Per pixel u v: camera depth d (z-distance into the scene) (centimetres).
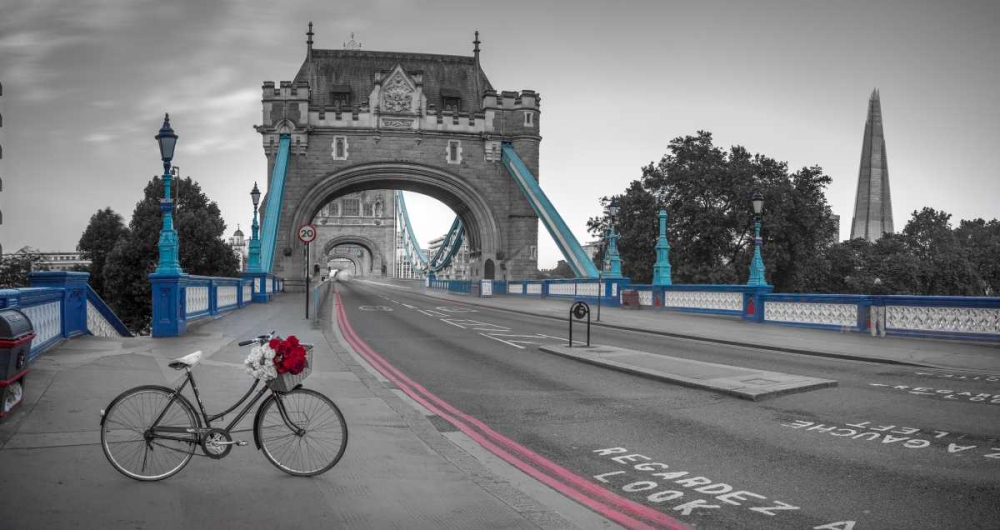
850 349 1534
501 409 905
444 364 1331
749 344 1664
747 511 517
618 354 1405
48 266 6284
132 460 517
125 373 944
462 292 5497
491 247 5584
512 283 5088
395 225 13112
